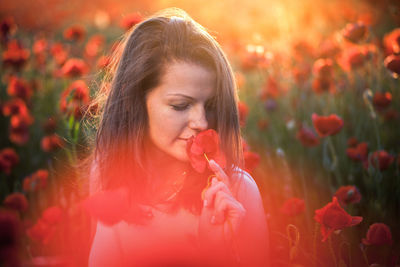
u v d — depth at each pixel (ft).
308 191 7.07
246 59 11.18
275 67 11.92
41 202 7.05
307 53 11.55
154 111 5.22
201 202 5.36
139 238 5.42
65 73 9.27
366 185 6.62
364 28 8.37
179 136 5.18
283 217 6.44
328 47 10.77
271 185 7.13
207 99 5.19
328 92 9.28
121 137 5.46
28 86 10.33
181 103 5.14
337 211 5.30
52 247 6.28
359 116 8.57
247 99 12.07
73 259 5.97
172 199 5.39
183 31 5.20
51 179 7.36
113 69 6.07
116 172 5.47
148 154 5.42
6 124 10.49
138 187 5.42
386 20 15.05
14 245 4.44
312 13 15.87
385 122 8.23
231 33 16.24
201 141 4.98
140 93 5.30
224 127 5.28
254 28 15.38
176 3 24.00
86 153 6.40
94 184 5.70
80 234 6.15
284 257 5.82
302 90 10.34
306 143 7.14
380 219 6.23
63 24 26.32
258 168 7.06
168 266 5.39
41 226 6.00
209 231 5.28
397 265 5.68
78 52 15.62
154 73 5.19
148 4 26.14
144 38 5.33
